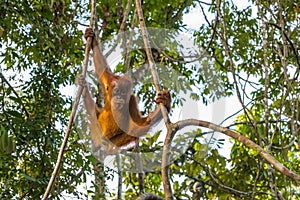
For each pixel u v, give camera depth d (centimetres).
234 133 590
